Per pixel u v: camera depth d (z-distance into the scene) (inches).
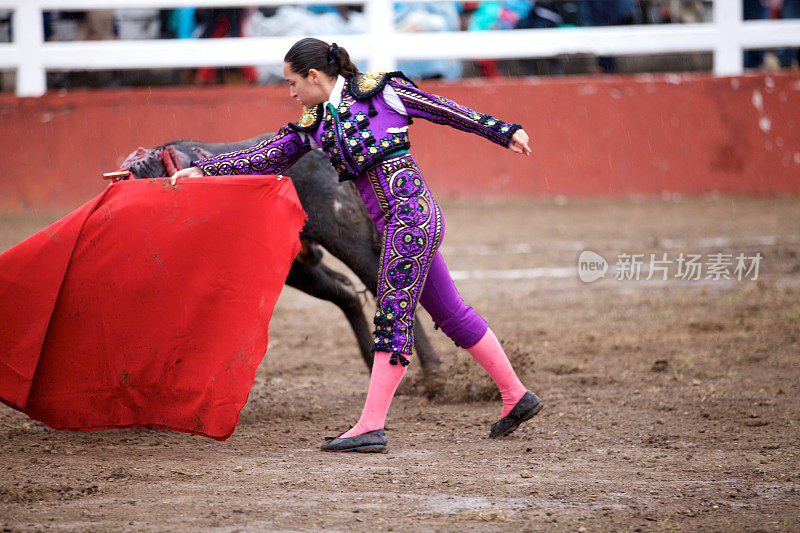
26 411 486.0
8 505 393.4
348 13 1881.2
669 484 432.8
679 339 790.5
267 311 473.4
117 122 1648.6
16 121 1621.6
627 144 1777.8
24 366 478.6
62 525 368.8
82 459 471.5
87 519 376.8
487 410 585.9
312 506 396.5
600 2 1904.5
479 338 495.2
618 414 567.2
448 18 1884.8
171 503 398.9
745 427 536.4
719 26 1883.6
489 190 1759.4
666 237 1359.5
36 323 478.6
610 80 1772.9
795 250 1242.6
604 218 1553.9
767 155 1792.6
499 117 1754.4
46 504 395.9
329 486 426.6
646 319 880.3
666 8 1940.2
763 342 769.6
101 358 483.8
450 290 486.6
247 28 1845.5
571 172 1772.9
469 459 476.4
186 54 1784.0
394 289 464.8
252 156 477.4
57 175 1633.9
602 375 670.5
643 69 1979.6
